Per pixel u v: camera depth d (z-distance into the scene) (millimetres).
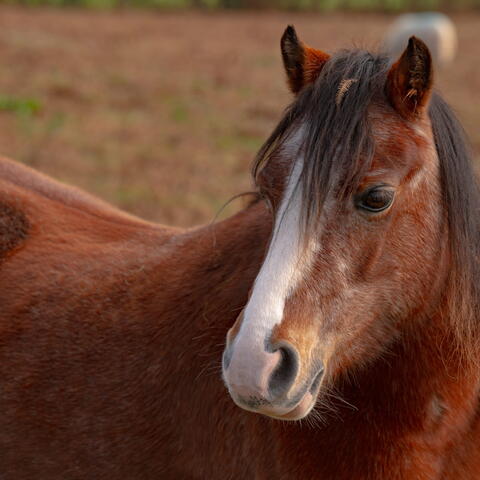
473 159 5195
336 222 4496
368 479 5168
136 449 5824
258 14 53531
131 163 19016
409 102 4711
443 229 5000
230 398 5422
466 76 31750
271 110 24891
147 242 6750
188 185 17531
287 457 5207
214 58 33750
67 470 6035
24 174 7566
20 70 27953
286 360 4359
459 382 5203
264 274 4449
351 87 4613
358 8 58156
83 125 21984
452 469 5340
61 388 6082
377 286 4746
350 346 4879
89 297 6316
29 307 6484
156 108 24609
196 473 5699
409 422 5164
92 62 30766
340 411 5191
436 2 58906
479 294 5172
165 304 5930
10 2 47656
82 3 50812
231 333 4453
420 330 5133
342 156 4441
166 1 53844
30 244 6895
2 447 6250
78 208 7344
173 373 5711
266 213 5688
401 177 4598
